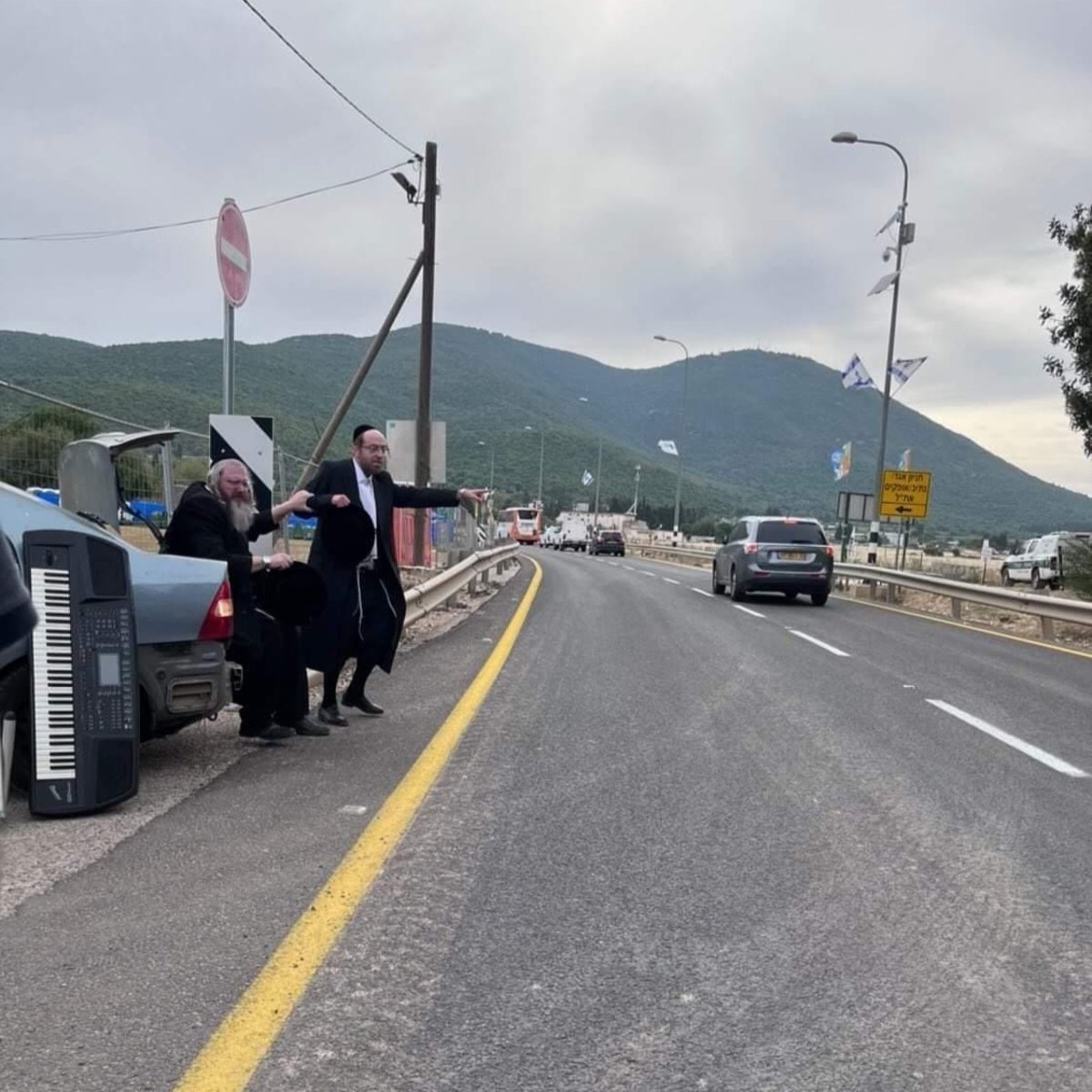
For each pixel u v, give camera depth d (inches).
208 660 225.8
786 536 805.9
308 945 147.1
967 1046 125.3
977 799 237.1
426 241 778.2
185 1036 121.7
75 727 200.4
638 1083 115.3
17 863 176.1
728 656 476.7
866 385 1133.1
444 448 801.6
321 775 238.5
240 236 339.9
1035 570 1218.0
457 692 356.2
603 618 641.0
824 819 217.9
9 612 64.6
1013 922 164.2
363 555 281.9
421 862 183.6
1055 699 386.0
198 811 208.4
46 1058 116.3
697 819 215.5
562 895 170.9
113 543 207.8
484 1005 132.3
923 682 414.6
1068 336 764.6
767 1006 134.3
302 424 1985.7
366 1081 113.9
